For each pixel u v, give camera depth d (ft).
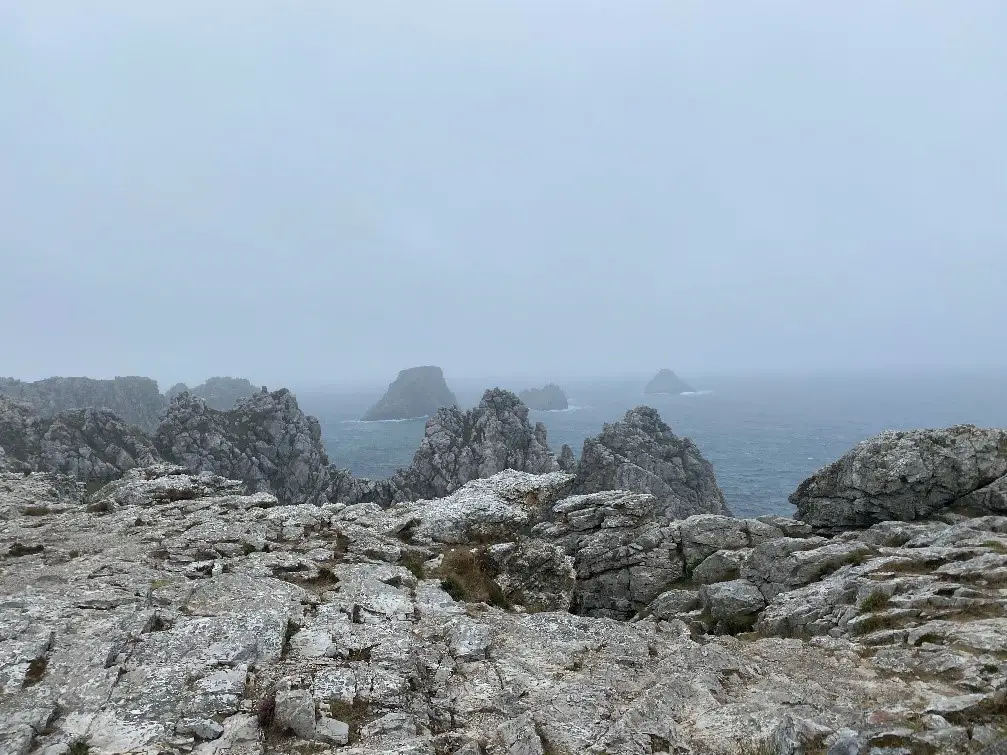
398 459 569.23
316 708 37.65
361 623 52.80
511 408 381.81
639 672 49.75
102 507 86.22
